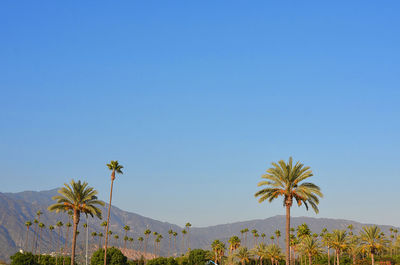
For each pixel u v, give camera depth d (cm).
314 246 15225
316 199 6456
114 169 9250
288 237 6469
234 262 19262
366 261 16700
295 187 6550
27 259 13725
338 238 15275
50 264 18925
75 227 8281
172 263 18788
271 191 6575
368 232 14388
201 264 19962
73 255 8169
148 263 18875
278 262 19988
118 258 14988
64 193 8256
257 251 19375
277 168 6556
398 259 15950
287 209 6512
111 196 9425
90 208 8181
